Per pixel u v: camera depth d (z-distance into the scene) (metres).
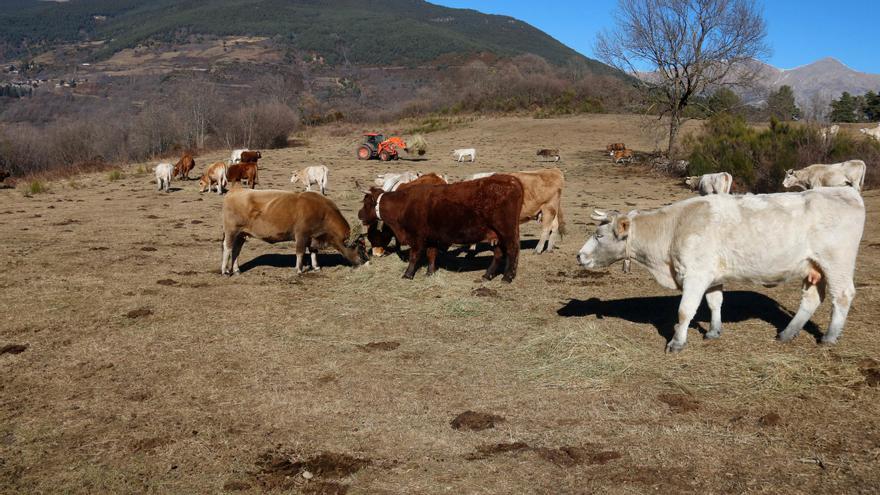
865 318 6.75
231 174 20.34
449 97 70.44
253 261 10.58
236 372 5.95
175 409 5.23
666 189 22.78
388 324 7.27
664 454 4.35
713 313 6.50
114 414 5.16
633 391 5.37
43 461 4.48
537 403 5.23
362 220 10.15
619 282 8.91
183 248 11.63
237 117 43.91
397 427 4.87
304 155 35.25
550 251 11.17
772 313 7.18
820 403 4.98
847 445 4.36
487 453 4.47
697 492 3.91
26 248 11.41
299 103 87.31
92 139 42.72
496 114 55.84
